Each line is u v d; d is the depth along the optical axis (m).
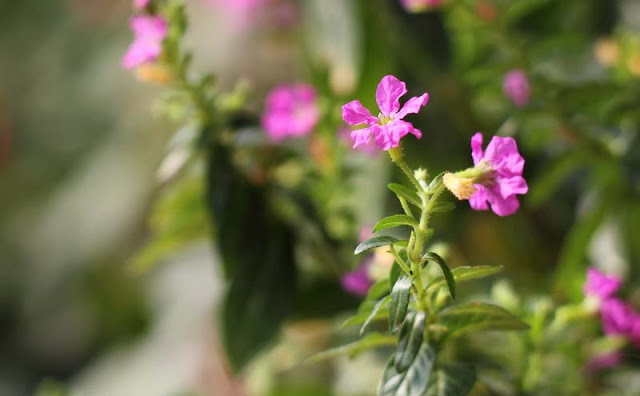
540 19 0.47
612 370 0.39
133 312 0.75
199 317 0.59
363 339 0.33
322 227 0.41
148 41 0.39
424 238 0.31
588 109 0.43
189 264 0.61
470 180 0.31
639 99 0.42
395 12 0.48
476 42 0.46
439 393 0.33
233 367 0.40
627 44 0.44
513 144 0.31
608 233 0.45
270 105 0.42
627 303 0.40
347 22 0.50
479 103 0.47
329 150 0.42
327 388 0.44
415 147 0.48
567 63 0.47
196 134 0.40
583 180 0.47
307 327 0.44
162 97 0.40
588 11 0.48
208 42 0.69
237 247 0.40
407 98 0.50
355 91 0.50
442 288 0.33
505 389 0.36
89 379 0.72
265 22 0.63
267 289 0.40
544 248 0.48
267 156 0.41
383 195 0.45
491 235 0.47
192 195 0.43
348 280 0.40
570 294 0.41
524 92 0.43
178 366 0.58
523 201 0.47
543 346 0.38
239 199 0.40
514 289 0.44
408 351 0.32
